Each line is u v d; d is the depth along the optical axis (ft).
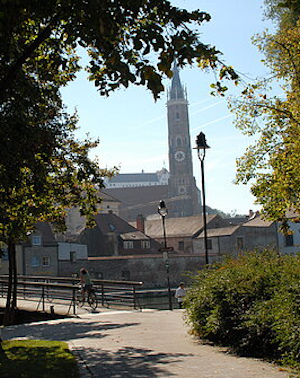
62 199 68.18
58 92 53.67
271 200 62.03
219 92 33.55
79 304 86.63
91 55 39.24
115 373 31.14
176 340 45.47
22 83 44.24
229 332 40.40
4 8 31.96
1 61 39.65
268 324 34.99
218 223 315.37
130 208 598.75
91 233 287.89
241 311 39.19
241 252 47.78
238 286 40.19
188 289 49.32
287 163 58.39
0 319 83.25
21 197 55.36
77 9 32.14
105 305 85.46
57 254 225.15
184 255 264.52
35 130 48.03
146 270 254.88
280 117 60.23
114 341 45.24
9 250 77.97
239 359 35.27
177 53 30.66
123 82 30.94
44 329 56.75
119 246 290.97
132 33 32.71
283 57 59.72
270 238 265.34
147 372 31.19
